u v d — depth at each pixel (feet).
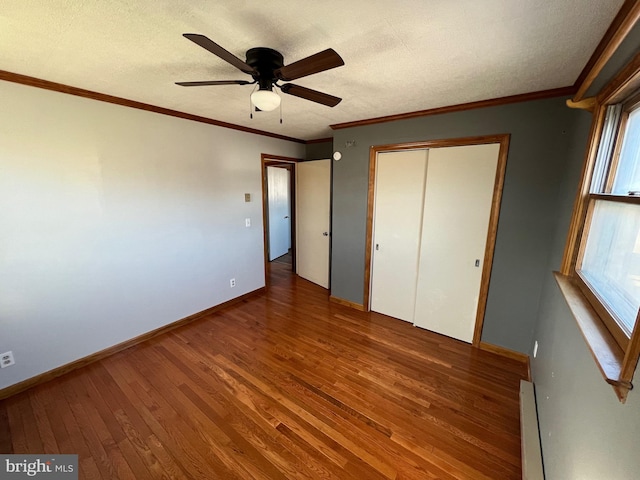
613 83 3.93
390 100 7.70
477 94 7.18
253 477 4.87
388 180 10.13
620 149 4.47
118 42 4.74
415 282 10.11
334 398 6.70
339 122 10.49
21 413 6.15
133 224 8.50
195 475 4.89
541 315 7.13
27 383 6.87
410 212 9.82
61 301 7.28
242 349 8.71
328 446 5.46
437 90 6.89
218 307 11.50
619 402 2.41
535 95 6.98
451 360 8.23
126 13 3.92
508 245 7.99
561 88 6.64
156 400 6.56
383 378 7.42
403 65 5.49
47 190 6.81
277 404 6.48
